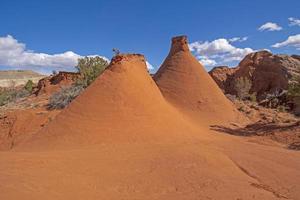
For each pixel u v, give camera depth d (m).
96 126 15.11
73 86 36.34
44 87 46.78
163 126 16.39
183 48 29.80
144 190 9.22
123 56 18.61
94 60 38.38
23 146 15.06
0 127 25.50
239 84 45.66
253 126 23.47
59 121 16.06
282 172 11.57
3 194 7.33
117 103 16.22
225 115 26.25
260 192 9.42
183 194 9.02
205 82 28.11
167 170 10.85
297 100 24.84
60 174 9.58
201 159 12.17
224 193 9.12
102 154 12.26
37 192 7.87
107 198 8.41
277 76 46.66
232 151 14.10
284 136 19.19
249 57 54.12
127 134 14.95
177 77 28.45
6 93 53.69
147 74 20.36
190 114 25.36
